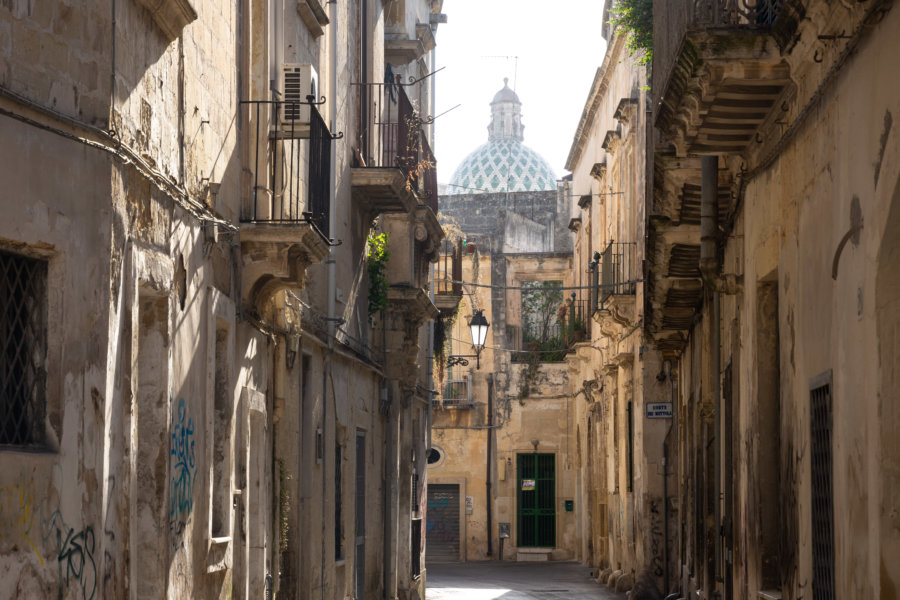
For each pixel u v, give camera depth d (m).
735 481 13.62
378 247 21.98
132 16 8.86
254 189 12.88
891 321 6.83
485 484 46.09
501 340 46.56
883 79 6.71
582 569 40.53
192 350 10.46
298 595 15.24
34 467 7.21
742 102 9.88
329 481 17.36
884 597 6.77
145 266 9.05
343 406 18.70
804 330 9.06
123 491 8.54
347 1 19.52
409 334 24.25
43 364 7.60
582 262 42.50
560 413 45.97
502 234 48.12
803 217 9.04
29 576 7.10
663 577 26.66
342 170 18.78
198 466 10.70
